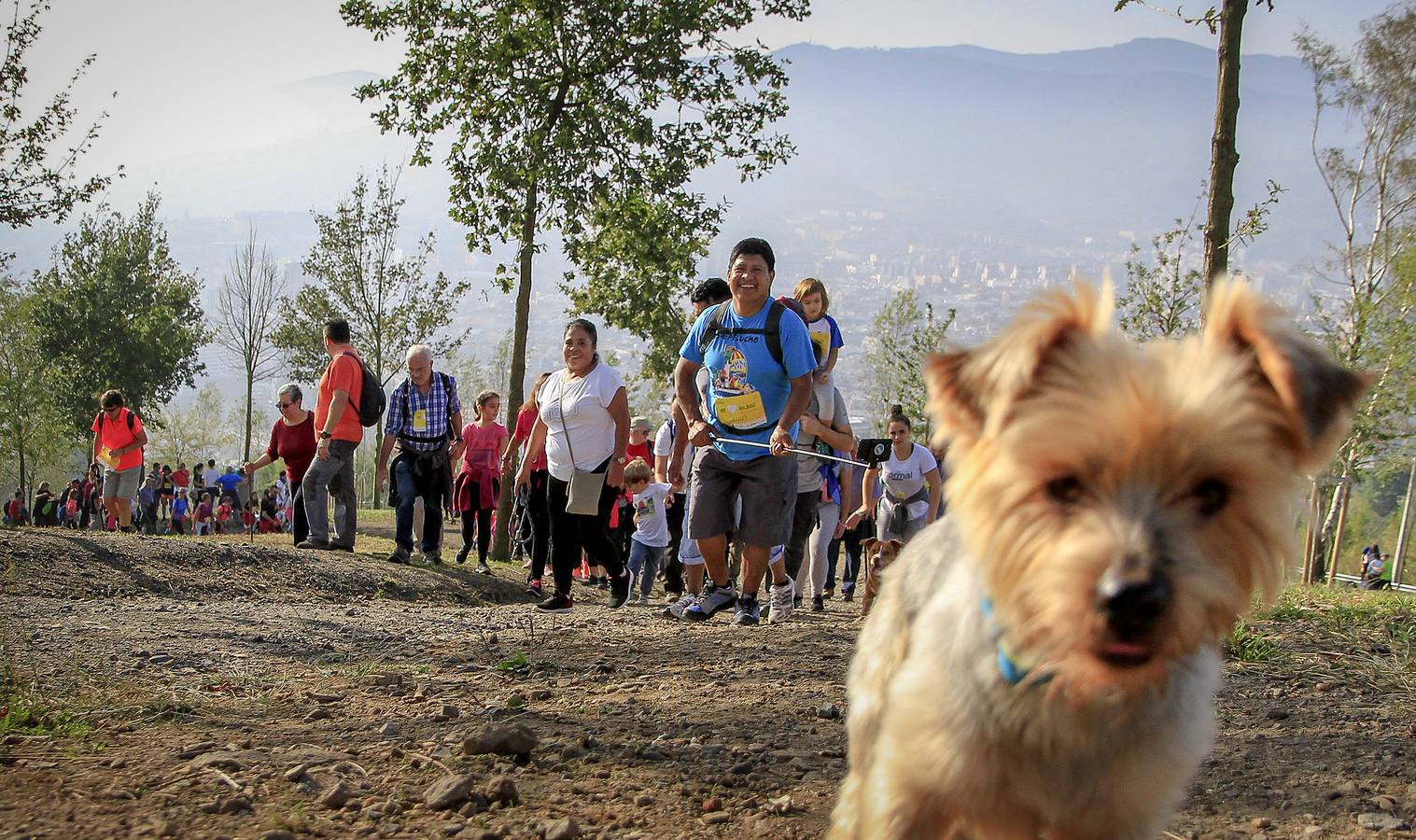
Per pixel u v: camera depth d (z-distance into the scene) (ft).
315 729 18.38
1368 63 129.70
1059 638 8.48
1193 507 8.49
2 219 88.63
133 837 12.33
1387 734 19.20
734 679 24.21
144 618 31.99
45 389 164.96
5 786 13.99
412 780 15.29
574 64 66.95
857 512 39.60
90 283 197.16
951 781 9.95
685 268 73.10
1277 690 22.44
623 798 15.21
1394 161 127.65
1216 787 16.42
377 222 130.00
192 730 18.08
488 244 68.74
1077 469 8.46
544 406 37.24
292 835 12.69
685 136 69.82
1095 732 9.50
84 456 197.47
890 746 10.44
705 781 16.21
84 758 15.72
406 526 49.65
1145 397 8.23
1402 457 119.55
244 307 153.79
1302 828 14.79
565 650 28.48
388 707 20.70
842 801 12.33
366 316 129.59
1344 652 26.40
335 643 29.76
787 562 38.88
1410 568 169.89
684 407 30.27
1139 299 74.69
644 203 68.49
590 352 36.91
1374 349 110.93
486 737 16.76
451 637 31.35
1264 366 8.57
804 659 26.66
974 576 10.06
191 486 138.92
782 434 29.07
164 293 203.10
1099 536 8.27
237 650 27.68
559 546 38.27
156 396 202.39
